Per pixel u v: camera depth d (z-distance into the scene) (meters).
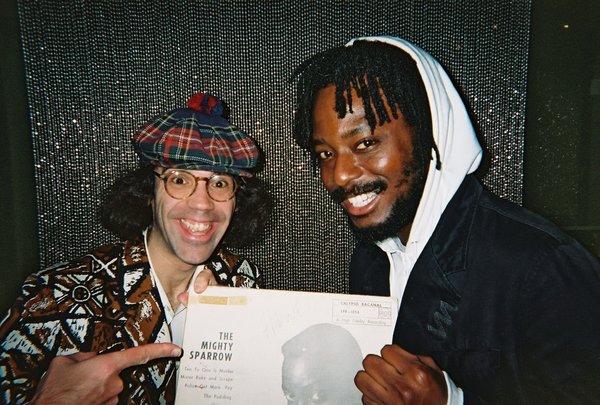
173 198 0.85
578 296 0.75
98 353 0.83
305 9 1.16
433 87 0.84
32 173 1.17
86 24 1.15
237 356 0.82
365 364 0.77
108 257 0.91
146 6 1.15
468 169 0.88
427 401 0.73
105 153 1.18
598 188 1.16
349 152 0.82
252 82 1.18
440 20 1.15
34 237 1.17
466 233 0.86
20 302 0.83
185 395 0.80
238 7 1.16
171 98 1.17
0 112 1.09
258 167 1.17
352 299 0.84
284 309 0.84
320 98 0.84
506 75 1.16
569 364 0.74
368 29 1.15
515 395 0.80
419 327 0.88
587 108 1.16
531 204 1.21
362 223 0.86
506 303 0.80
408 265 0.94
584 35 1.14
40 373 0.79
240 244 1.10
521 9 1.14
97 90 1.17
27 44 1.14
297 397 0.80
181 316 0.90
